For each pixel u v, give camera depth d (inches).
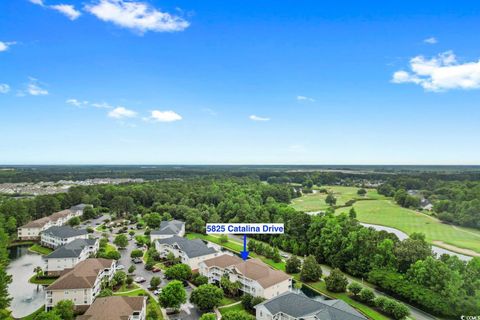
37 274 4330.7
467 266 3617.1
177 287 3270.2
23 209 7042.3
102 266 3924.7
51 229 5910.4
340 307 2950.3
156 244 5423.2
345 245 4800.7
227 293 3791.8
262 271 3757.4
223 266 4010.8
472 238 6210.6
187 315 3230.8
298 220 5866.1
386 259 4269.2
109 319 2699.3
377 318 3287.4
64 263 4397.1
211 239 6486.2
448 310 3198.8
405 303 3649.1
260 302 3307.1
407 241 4259.4
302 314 2871.6
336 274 3993.6
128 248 5728.3
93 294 3469.5
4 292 3097.9
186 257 4623.5
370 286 4156.0
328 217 5831.7
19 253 5541.3
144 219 7741.1
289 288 3811.5
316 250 5137.8
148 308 3334.2
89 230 6796.3
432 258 3668.8
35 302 3572.8
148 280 4151.1
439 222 7578.7
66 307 3097.9
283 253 5590.6
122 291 3782.0
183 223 7022.6
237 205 7662.4
